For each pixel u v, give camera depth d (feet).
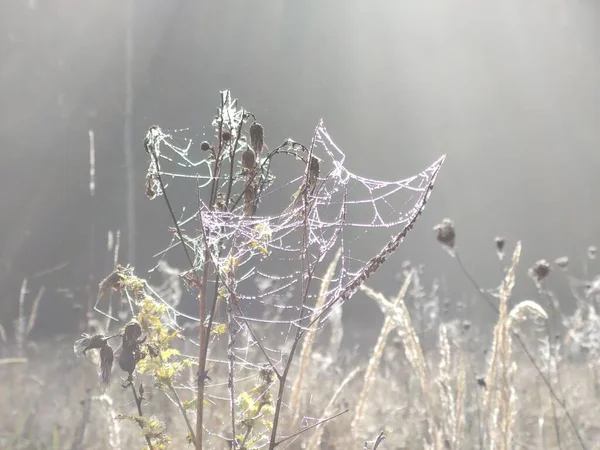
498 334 7.43
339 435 9.71
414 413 11.54
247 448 5.51
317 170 5.55
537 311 7.19
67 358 17.24
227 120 5.53
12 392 14.32
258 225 5.58
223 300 5.91
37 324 21.33
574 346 15.40
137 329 5.40
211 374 9.30
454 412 7.64
